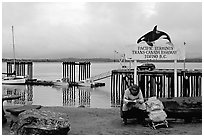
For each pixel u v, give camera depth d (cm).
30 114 858
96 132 898
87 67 6019
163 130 914
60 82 5506
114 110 1312
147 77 3181
